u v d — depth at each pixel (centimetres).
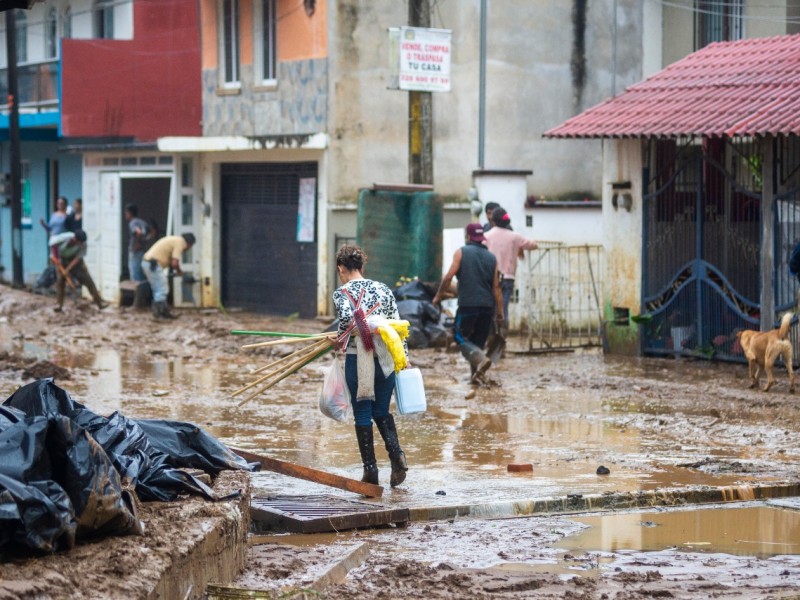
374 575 1241
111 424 1230
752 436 2047
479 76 4116
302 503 1527
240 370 3012
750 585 1224
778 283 2820
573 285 3731
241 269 4653
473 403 2447
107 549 985
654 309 3177
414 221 3631
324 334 1684
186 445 1339
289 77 4309
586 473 1755
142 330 3931
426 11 3409
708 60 3338
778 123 2669
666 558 1341
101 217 5062
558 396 2539
